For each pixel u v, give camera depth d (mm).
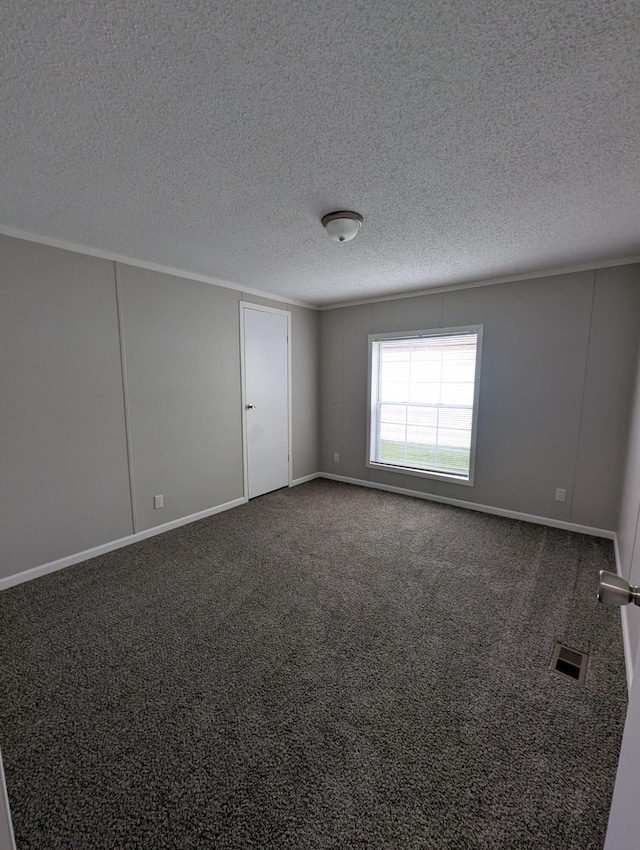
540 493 3336
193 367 3350
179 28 938
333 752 1305
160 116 1266
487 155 1510
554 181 1710
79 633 1917
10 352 2285
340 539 3053
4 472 2307
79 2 873
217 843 1052
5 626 1972
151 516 3135
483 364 3514
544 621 2012
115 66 1042
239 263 2945
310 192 1814
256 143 1429
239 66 1050
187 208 1983
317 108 1232
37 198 1867
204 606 2148
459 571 2537
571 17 908
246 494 3982
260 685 1591
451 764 1263
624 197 1863
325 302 4480
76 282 2543
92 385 2684
